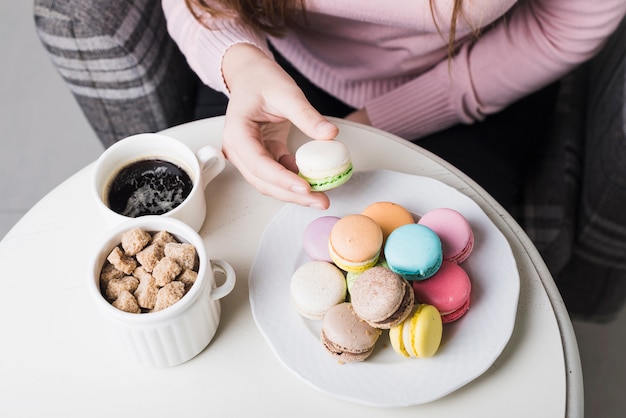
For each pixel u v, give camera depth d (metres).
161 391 0.64
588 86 1.07
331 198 0.74
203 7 0.85
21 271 0.72
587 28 0.90
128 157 0.73
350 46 0.97
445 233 0.68
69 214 0.76
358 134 0.81
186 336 0.63
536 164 1.02
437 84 0.96
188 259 0.63
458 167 0.94
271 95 0.73
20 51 1.72
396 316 0.62
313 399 0.63
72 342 0.67
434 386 0.62
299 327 0.65
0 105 1.63
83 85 0.96
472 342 0.64
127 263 0.64
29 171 1.51
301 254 0.70
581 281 1.08
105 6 0.89
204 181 0.74
